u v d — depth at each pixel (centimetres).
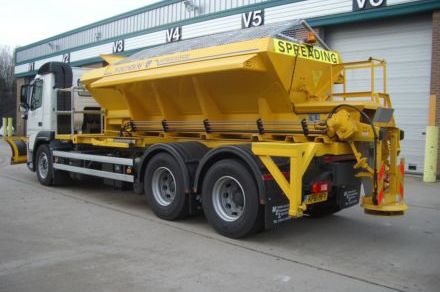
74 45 2733
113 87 893
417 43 1271
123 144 870
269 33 654
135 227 703
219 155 664
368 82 1355
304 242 636
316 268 526
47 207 847
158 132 881
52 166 1062
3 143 2784
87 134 1038
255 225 621
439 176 1218
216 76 693
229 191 663
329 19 1381
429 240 652
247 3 1612
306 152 596
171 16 1980
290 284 473
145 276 491
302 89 683
